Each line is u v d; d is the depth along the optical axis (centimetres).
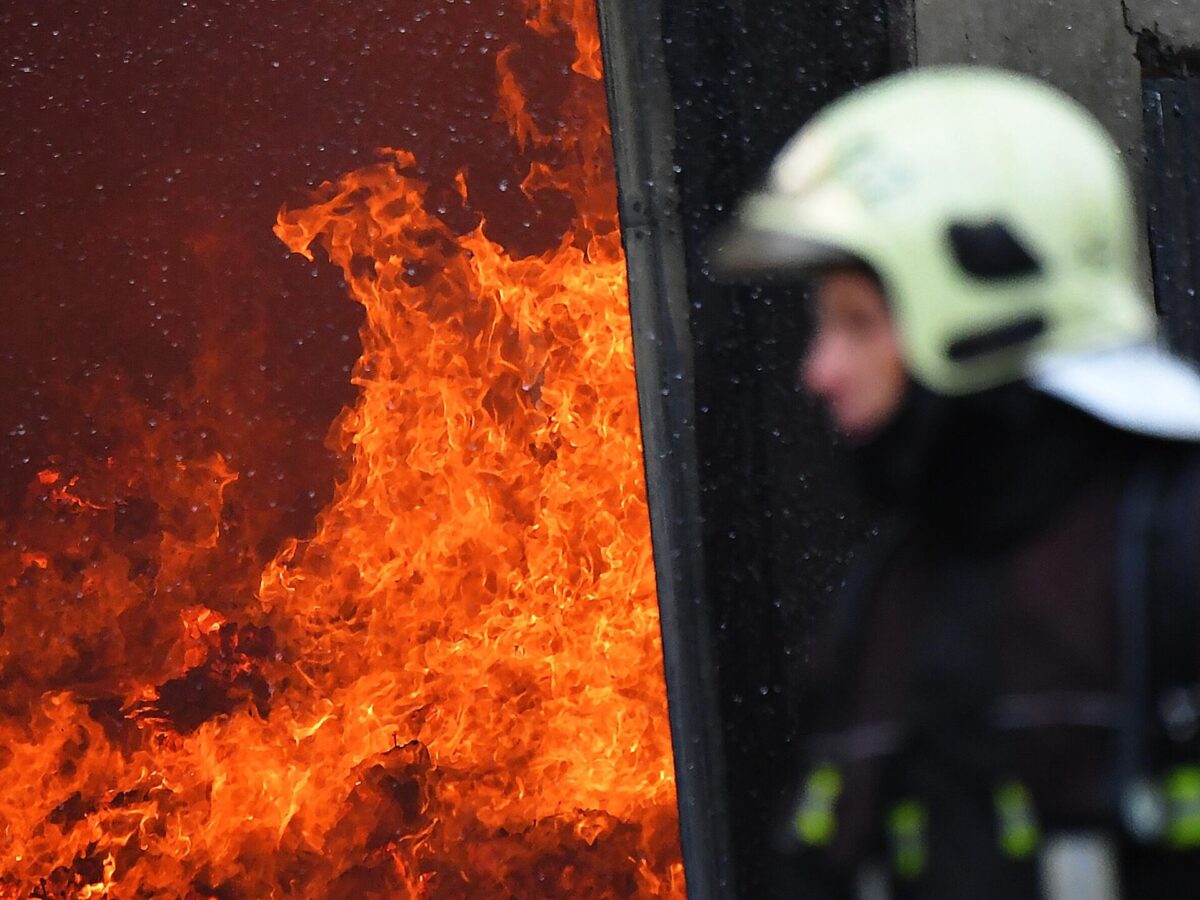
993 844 221
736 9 596
